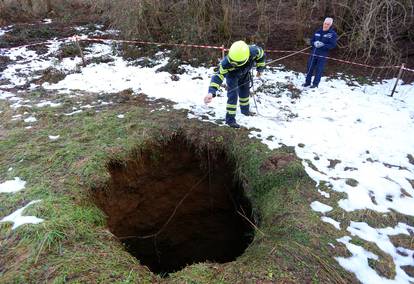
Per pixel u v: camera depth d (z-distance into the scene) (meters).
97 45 8.49
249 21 9.07
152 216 5.24
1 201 3.70
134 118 5.35
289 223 3.60
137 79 6.81
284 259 3.18
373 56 7.89
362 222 3.71
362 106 6.02
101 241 3.32
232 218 5.18
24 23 10.13
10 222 3.42
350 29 8.17
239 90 5.31
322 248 3.32
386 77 7.20
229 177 4.97
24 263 3.01
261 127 5.26
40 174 4.11
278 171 4.32
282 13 9.36
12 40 8.67
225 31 8.12
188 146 5.09
